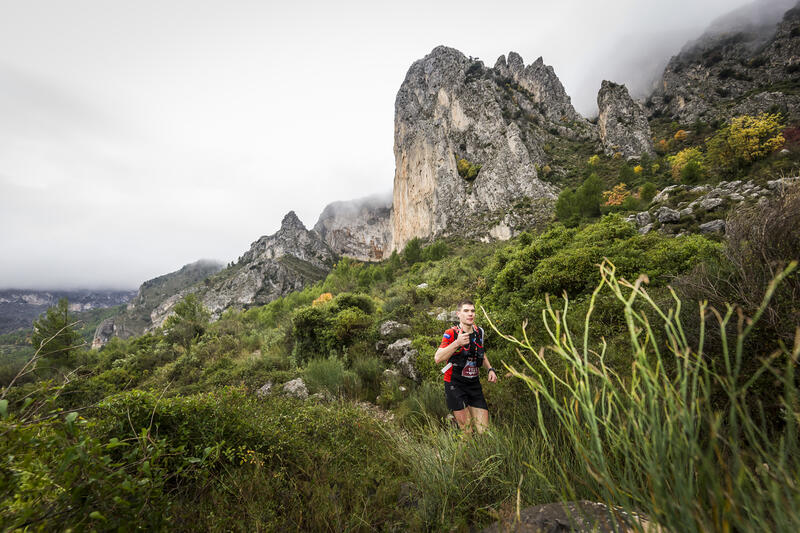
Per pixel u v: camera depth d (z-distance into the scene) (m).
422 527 1.55
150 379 10.62
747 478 0.56
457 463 1.76
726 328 1.72
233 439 2.22
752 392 1.44
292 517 1.66
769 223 1.84
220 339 14.71
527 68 80.50
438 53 78.81
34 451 1.00
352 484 1.99
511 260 9.31
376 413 4.32
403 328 7.19
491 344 4.71
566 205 30.89
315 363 6.39
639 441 0.68
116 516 1.06
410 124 76.38
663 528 0.62
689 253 5.18
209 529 1.46
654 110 81.50
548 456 1.59
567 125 70.00
